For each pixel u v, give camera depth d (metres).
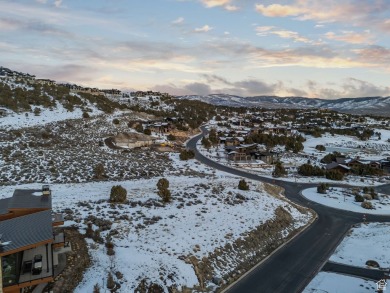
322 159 101.56
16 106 93.19
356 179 83.00
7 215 23.50
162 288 26.16
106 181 55.97
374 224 50.69
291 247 40.22
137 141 91.88
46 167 58.84
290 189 70.31
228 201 49.34
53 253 24.02
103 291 23.86
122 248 30.38
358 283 31.72
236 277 31.45
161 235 34.59
